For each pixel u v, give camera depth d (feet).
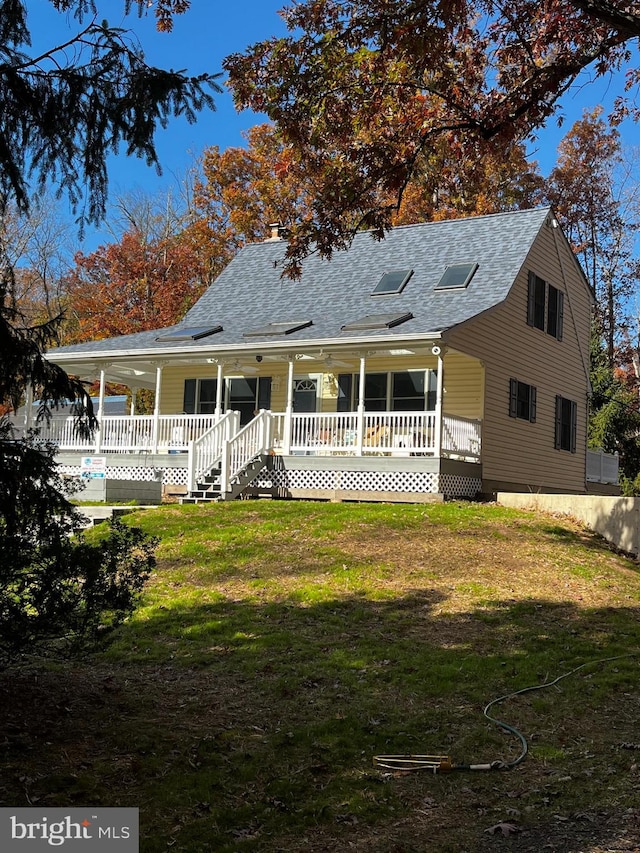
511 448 73.82
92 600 23.30
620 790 20.56
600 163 143.43
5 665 26.71
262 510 54.65
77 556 22.44
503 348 72.64
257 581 40.34
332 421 66.90
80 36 23.88
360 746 23.44
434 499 60.90
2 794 19.10
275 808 19.75
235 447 65.26
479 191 121.19
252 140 138.72
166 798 19.80
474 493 67.00
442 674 28.89
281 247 90.68
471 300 69.36
